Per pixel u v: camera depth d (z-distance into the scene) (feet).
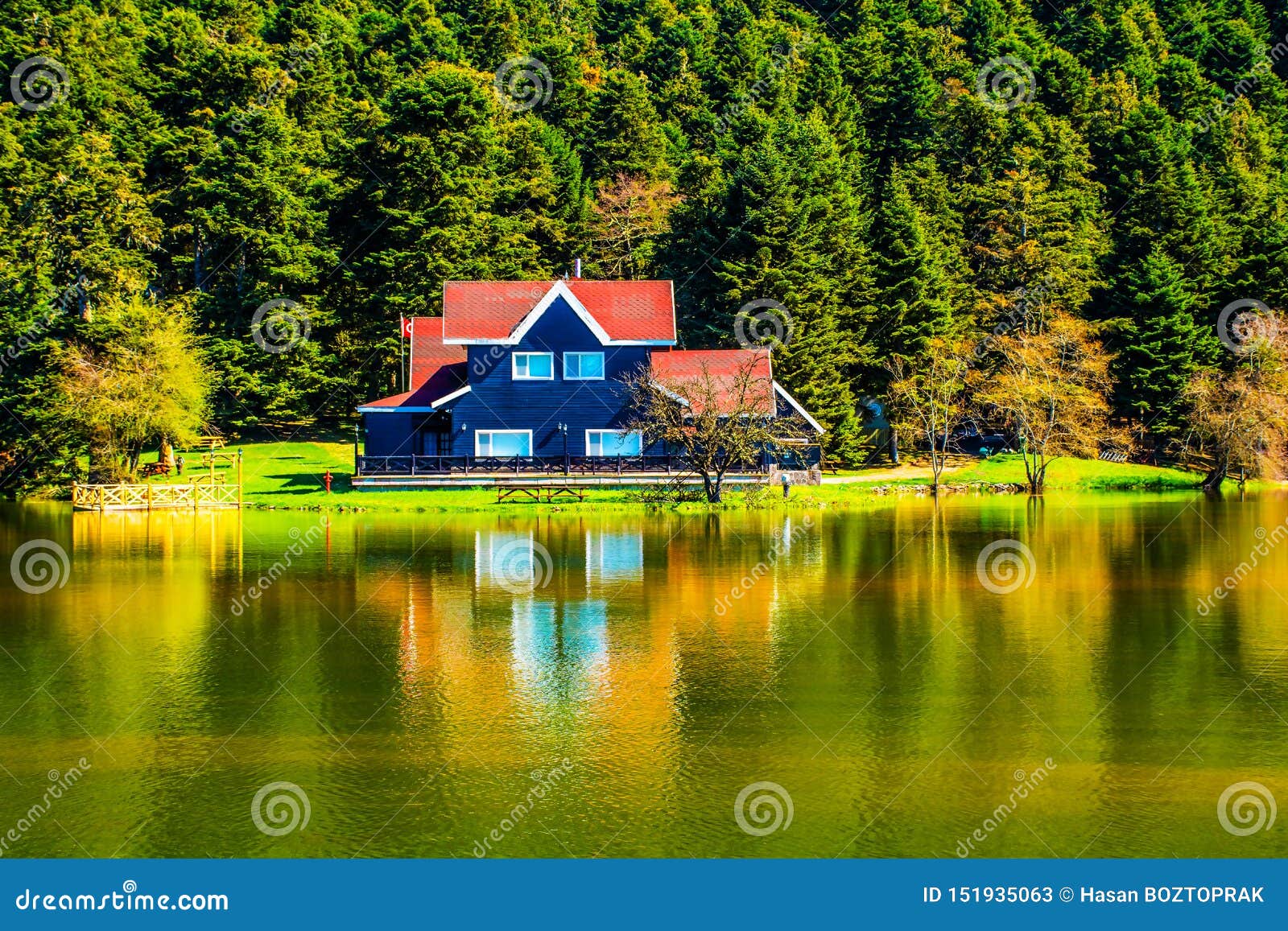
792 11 480.64
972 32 467.93
